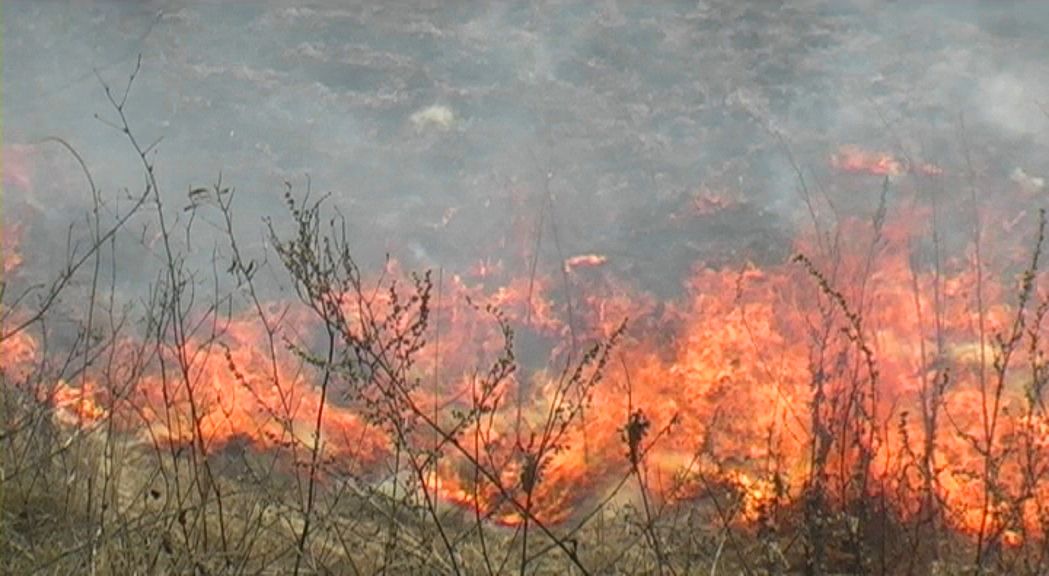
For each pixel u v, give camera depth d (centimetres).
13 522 1888
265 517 2066
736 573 1959
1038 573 1791
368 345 1980
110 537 1823
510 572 2003
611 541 2153
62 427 2289
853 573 1911
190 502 2048
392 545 1864
